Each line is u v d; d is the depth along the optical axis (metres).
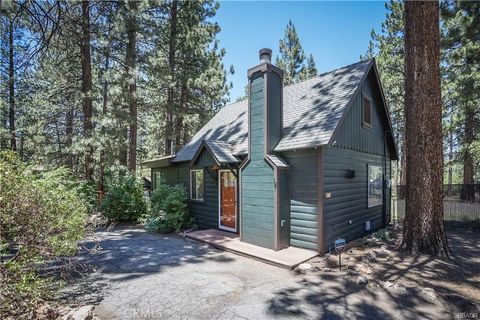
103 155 10.48
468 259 5.44
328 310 3.53
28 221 3.57
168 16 13.68
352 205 7.31
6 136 12.97
